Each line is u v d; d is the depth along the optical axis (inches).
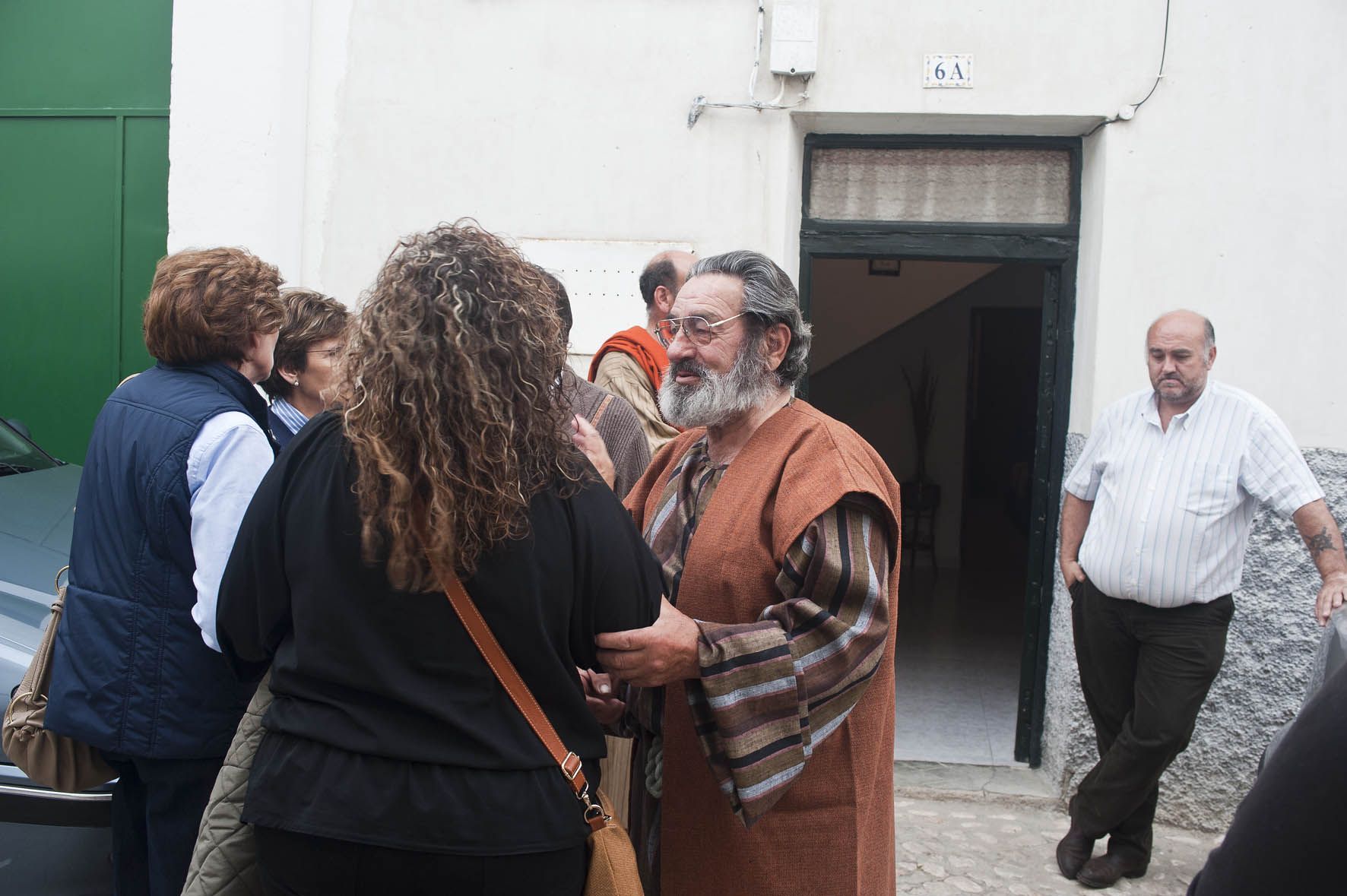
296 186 153.3
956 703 190.7
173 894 81.4
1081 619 131.0
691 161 149.5
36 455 153.8
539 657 55.9
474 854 53.3
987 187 157.3
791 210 151.6
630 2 148.6
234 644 62.0
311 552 55.1
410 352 50.8
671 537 78.1
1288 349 142.7
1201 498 120.2
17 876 116.2
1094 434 133.6
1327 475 141.9
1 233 182.1
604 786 102.7
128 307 180.1
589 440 85.9
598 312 150.8
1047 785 155.7
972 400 338.6
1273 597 141.5
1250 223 142.5
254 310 85.4
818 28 145.3
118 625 78.7
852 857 73.0
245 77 150.1
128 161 178.4
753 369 74.4
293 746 55.1
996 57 144.9
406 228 153.3
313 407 111.3
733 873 72.6
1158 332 122.6
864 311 271.0
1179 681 120.7
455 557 52.5
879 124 151.9
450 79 151.6
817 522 68.2
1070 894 127.2
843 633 66.6
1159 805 147.1
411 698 53.3
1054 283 157.0
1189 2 141.9
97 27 177.6
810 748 65.4
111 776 86.1
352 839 52.7
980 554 331.0
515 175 151.5
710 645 63.1
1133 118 143.4
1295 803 34.5
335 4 152.0
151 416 80.6
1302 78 140.8
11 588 109.0
